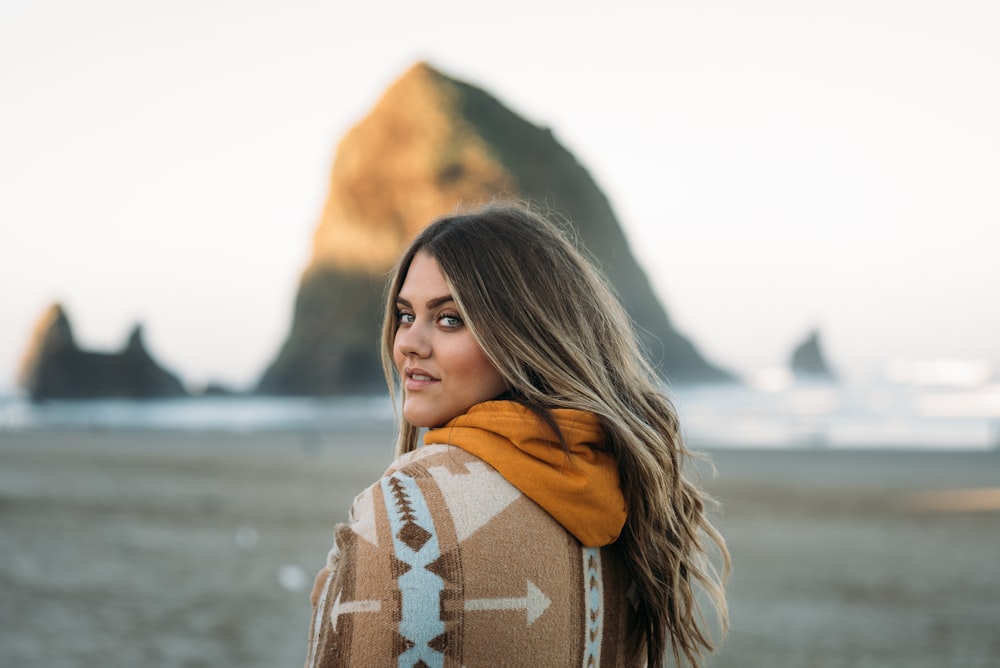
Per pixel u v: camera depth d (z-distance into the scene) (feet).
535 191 325.01
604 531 3.89
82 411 252.83
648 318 331.36
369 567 3.44
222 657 20.02
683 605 4.53
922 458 75.20
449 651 3.36
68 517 39.11
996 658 20.31
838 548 33.50
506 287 4.14
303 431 133.80
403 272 4.58
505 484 3.72
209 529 36.37
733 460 73.41
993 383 263.49
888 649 20.71
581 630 3.77
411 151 337.31
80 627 22.12
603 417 4.04
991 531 37.17
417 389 4.27
